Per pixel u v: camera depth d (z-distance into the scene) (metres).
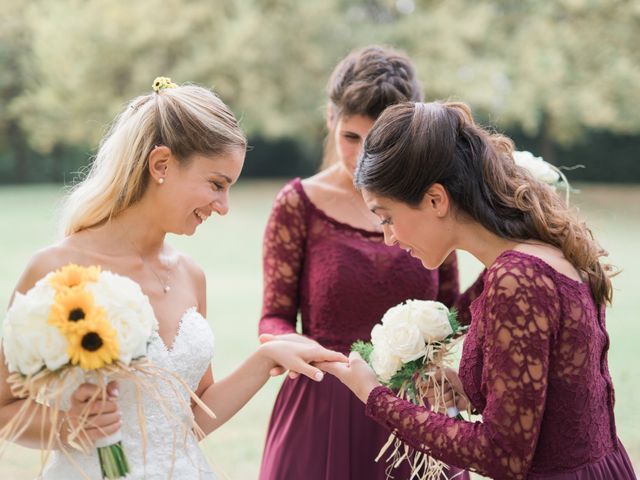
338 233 2.88
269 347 2.47
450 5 22.06
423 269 2.88
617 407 5.47
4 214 17.59
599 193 20.44
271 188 23.34
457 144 2.06
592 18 20.95
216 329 8.09
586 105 20.38
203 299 2.50
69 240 2.20
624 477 2.10
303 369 2.40
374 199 2.11
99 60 23.05
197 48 22.61
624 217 16.30
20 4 25.31
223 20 22.77
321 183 2.96
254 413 5.83
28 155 26.22
